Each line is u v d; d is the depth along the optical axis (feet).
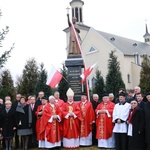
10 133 31.19
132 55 140.05
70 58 42.98
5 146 33.58
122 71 133.18
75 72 42.06
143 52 158.10
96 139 36.09
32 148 34.19
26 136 32.76
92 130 36.09
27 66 84.38
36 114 34.30
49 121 32.35
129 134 27.30
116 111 29.63
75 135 33.42
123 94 29.89
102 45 142.00
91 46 147.43
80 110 34.22
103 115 33.06
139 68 135.85
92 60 146.41
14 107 32.12
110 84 70.49
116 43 144.36
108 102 33.71
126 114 28.76
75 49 43.42
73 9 160.97
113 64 72.43
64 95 66.54
